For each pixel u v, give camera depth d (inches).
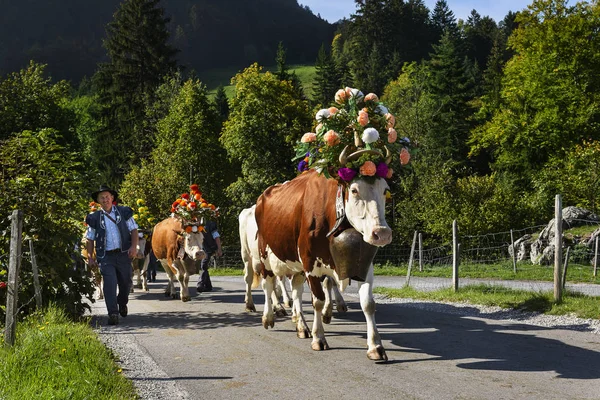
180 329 339.6
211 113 2031.3
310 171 302.4
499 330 312.3
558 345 270.5
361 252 249.3
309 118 1812.3
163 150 1877.5
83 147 2308.1
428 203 1366.9
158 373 237.3
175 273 492.1
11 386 191.6
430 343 283.3
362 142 251.3
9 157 389.1
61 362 221.1
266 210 328.5
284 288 426.6
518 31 1653.5
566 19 1572.3
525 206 1325.0
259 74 1823.3
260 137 1763.0
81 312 377.1
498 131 1640.0
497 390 203.6
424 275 798.5
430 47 4601.4
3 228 363.9
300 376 229.3
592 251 820.6
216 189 1779.0
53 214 372.8
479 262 941.2
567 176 1284.4
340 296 396.5
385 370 235.3
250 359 259.8
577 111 1507.1
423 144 1779.0
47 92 1785.2
